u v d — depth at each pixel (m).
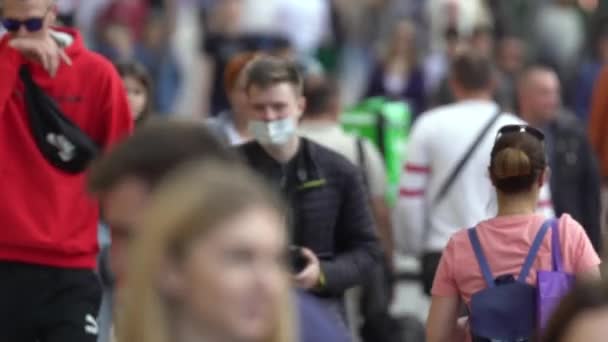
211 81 30.64
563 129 21.56
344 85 39.44
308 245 14.10
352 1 41.34
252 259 7.16
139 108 17.12
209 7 35.66
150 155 8.02
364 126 22.98
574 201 21.42
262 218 7.18
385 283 18.52
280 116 13.98
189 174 7.32
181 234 7.15
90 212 13.62
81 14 34.50
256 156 14.13
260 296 7.16
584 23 38.28
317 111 18.73
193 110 36.97
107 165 8.07
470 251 13.13
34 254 13.36
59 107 13.45
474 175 17.78
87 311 13.55
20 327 13.40
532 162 13.04
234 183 7.21
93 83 13.65
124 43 33.91
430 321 13.33
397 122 23.05
